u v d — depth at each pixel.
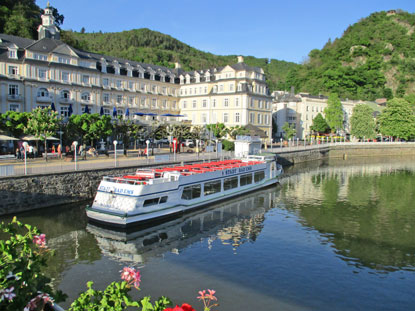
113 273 17.05
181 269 17.84
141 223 24.30
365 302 15.07
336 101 97.81
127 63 74.06
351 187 42.38
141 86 76.38
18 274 6.24
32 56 55.12
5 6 75.31
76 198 29.91
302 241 22.53
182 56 176.50
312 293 15.70
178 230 24.31
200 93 80.12
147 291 15.41
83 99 61.78
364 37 179.25
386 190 40.59
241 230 24.61
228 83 74.88
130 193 24.03
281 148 65.75
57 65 57.56
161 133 51.59
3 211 25.22
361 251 20.95
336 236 23.69
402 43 178.62
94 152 41.66
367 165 66.94
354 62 165.38
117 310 6.68
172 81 83.56
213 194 31.97
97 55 69.81
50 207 27.97
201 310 13.98
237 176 35.47
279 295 15.41
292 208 31.33
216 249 20.77
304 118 100.00
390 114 98.94
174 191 27.09
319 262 19.16
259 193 37.78
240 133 62.66
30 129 38.78
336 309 14.45
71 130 42.31
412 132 96.31
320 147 75.88
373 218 28.39
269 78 172.88
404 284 16.80
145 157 42.88
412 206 32.59
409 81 161.75
